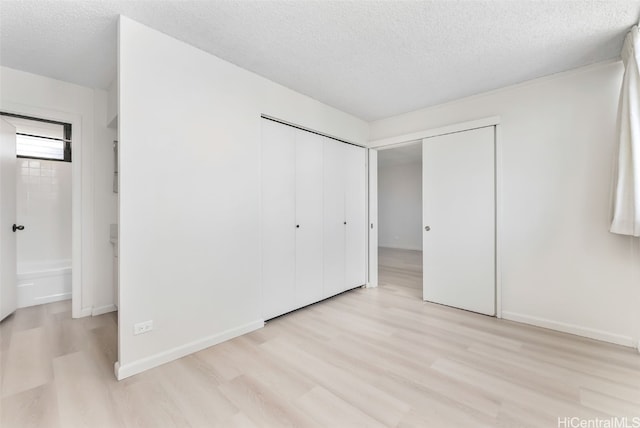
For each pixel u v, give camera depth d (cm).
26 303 303
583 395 159
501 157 275
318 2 162
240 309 239
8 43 203
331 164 338
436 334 239
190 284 207
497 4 163
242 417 142
